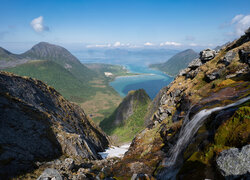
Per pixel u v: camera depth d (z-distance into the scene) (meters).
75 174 19.78
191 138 15.73
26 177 17.89
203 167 10.14
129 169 21.33
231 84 22.69
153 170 19.06
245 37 36.22
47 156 25.91
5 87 39.44
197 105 20.88
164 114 40.00
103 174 19.83
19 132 25.45
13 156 19.83
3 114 26.30
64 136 35.22
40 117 35.59
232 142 9.77
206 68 40.03
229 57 31.98
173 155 17.88
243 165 7.77
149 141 33.12
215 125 12.88
